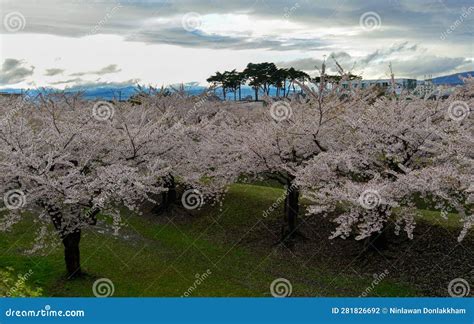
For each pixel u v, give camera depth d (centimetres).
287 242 2048
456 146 1552
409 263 1739
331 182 1733
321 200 1652
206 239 2239
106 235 2283
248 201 2595
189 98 3186
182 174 2316
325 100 1873
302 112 1984
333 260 1875
